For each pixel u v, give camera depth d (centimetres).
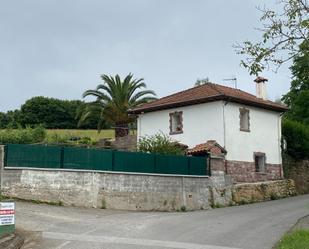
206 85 3725
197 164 2931
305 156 4028
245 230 1825
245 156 3438
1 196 2325
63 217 2059
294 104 5178
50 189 2409
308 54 1666
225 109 3344
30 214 2058
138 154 2670
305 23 1616
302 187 3941
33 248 1416
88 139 4594
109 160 2566
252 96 3850
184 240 1596
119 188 2567
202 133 3416
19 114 8350
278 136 3784
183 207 2770
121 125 4447
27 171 2389
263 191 3297
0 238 1442
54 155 2444
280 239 1595
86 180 2483
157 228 1844
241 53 1744
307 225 1931
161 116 3691
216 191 2972
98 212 2317
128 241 1544
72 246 1444
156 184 2703
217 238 1644
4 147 2381
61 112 8331
